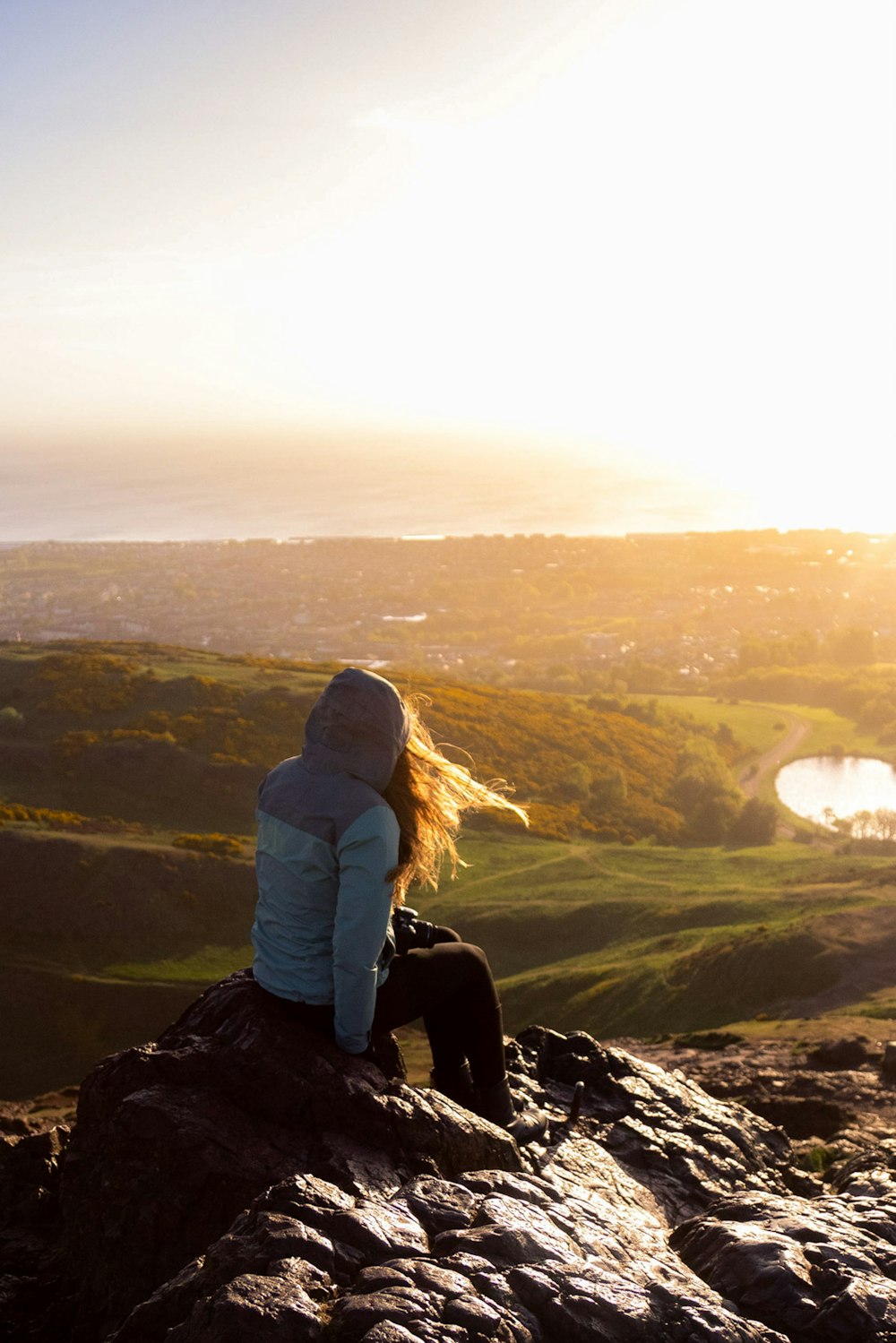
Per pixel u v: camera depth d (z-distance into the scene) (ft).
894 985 146.41
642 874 305.94
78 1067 200.64
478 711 460.96
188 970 232.12
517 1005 202.08
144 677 412.57
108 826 295.48
